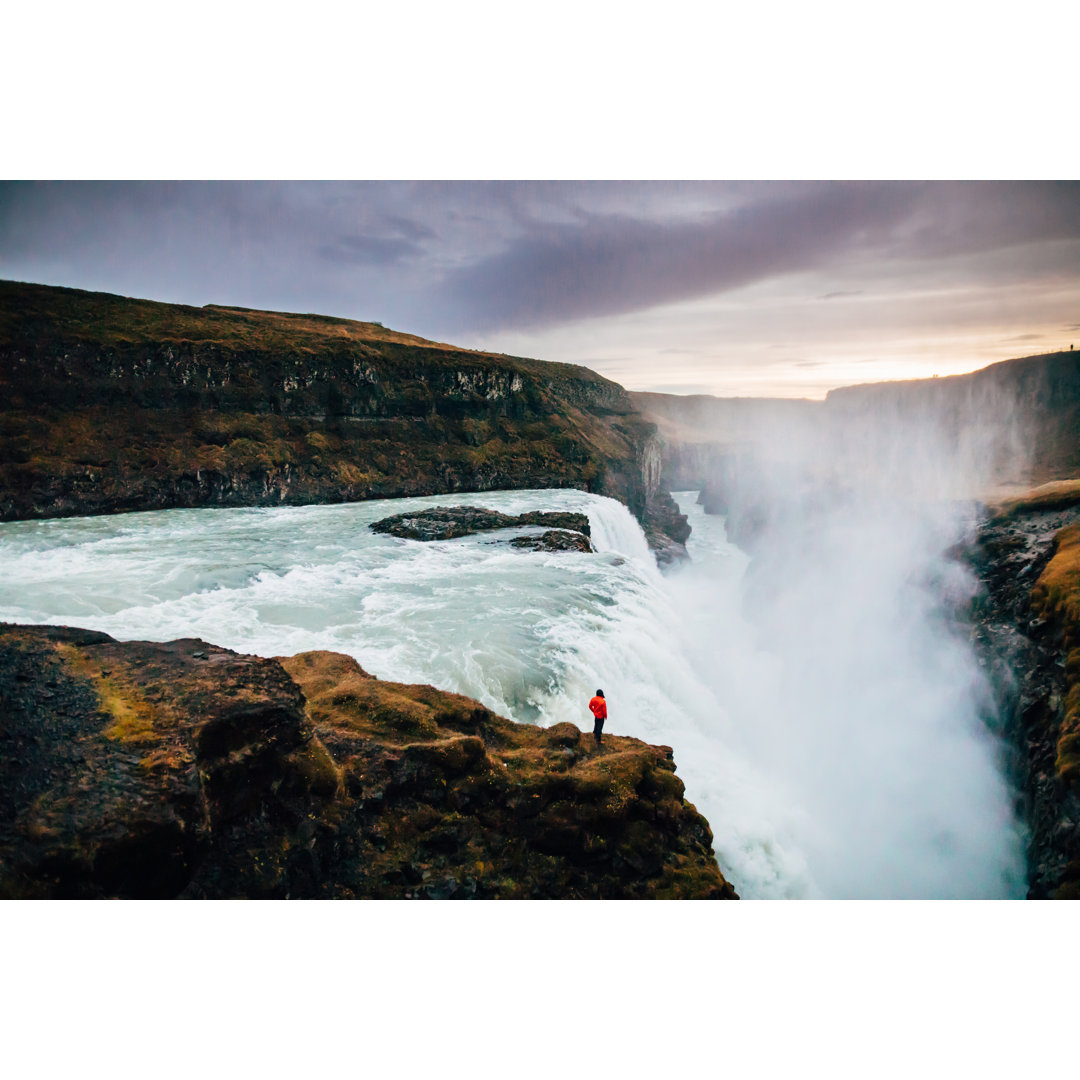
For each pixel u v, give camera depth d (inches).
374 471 3331.7
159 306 3125.0
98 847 369.1
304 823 503.5
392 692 746.2
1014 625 1231.5
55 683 484.4
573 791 631.8
